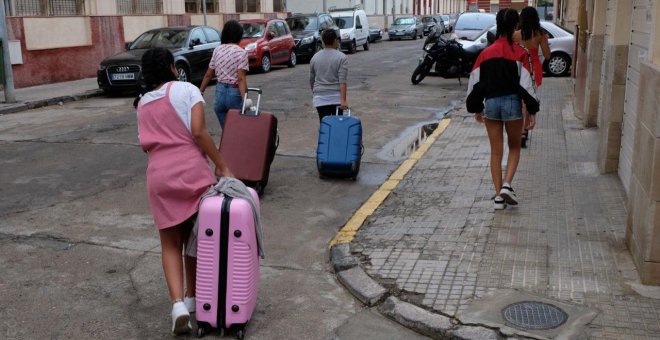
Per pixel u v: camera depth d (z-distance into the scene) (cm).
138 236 594
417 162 830
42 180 785
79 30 1853
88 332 419
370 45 3450
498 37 594
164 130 397
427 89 1570
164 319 437
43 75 1738
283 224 628
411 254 521
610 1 732
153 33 1708
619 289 441
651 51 454
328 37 774
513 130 598
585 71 1035
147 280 499
